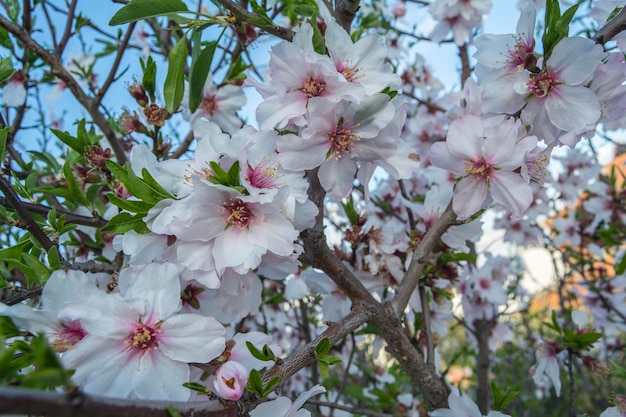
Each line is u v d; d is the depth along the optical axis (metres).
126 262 0.16
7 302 0.14
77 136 0.18
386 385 0.33
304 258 0.16
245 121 0.30
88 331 0.11
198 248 0.13
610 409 0.19
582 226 0.37
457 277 0.20
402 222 0.26
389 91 0.14
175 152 0.24
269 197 0.12
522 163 0.16
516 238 0.35
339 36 0.15
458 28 0.33
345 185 0.15
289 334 0.40
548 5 0.15
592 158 0.37
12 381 0.09
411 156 0.16
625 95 0.16
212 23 0.16
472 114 0.19
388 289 0.20
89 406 0.08
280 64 0.14
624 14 0.15
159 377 0.12
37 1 0.24
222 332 0.12
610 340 0.39
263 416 0.12
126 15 0.15
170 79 0.17
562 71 0.15
